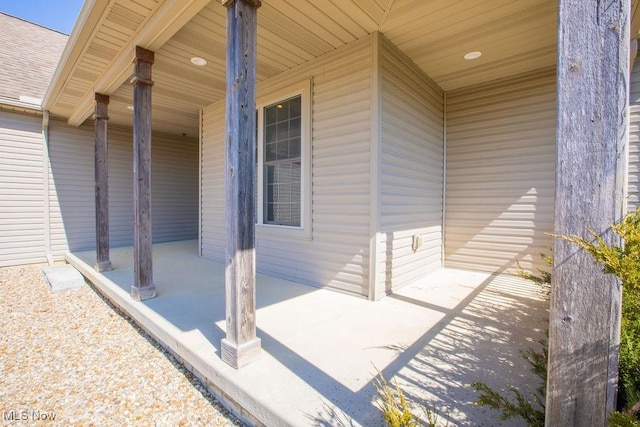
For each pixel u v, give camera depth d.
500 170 4.41
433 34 3.32
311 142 3.93
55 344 2.86
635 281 0.88
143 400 2.05
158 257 6.02
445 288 3.81
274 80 4.36
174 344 2.44
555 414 1.03
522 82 4.23
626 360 1.18
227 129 2.09
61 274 5.04
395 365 2.03
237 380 1.85
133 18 2.99
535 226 4.16
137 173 3.39
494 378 1.88
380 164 3.36
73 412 1.95
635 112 3.54
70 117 6.34
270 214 4.57
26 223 6.28
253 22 2.11
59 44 9.52
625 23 0.92
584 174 0.96
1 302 4.05
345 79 3.57
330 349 2.25
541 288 3.57
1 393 2.14
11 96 6.10
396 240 3.69
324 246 3.82
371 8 2.88
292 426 1.51
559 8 1.00
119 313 3.64
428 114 4.39
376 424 1.50
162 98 5.43
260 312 3.00
